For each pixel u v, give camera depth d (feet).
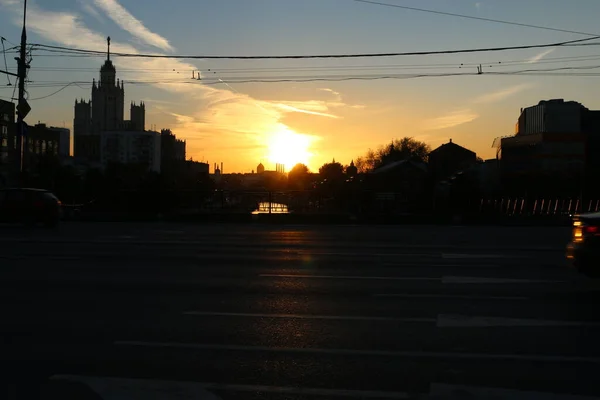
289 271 41.83
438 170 231.71
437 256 51.16
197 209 120.98
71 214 117.08
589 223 32.99
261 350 21.74
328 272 41.39
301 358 20.71
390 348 21.97
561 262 46.78
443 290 34.14
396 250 56.34
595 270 32.71
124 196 121.90
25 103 110.32
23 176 112.78
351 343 22.68
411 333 24.18
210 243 62.95
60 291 33.73
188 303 30.40
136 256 50.42
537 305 29.78
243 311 28.48
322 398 16.84
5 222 86.63
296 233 79.87
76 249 55.98
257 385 17.90
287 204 120.67
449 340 23.08
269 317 27.14
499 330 24.66
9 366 19.84
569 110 225.56
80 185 182.09
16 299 31.35
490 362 20.18
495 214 114.32
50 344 22.50
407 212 125.70
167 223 106.63
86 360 20.48
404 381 18.26
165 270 42.16
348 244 62.64
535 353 21.26
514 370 19.30
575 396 16.90
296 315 27.58
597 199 127.85
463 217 108.17
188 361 20.36
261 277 39.06
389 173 220.84
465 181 141.08
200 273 40.78
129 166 226.17
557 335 23.81
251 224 105.81
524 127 253.65
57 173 179.32
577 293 33.12
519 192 146.10
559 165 173.37
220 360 20.49
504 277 39.01
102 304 30.07
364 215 110.11
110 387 17.76
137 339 23.25
